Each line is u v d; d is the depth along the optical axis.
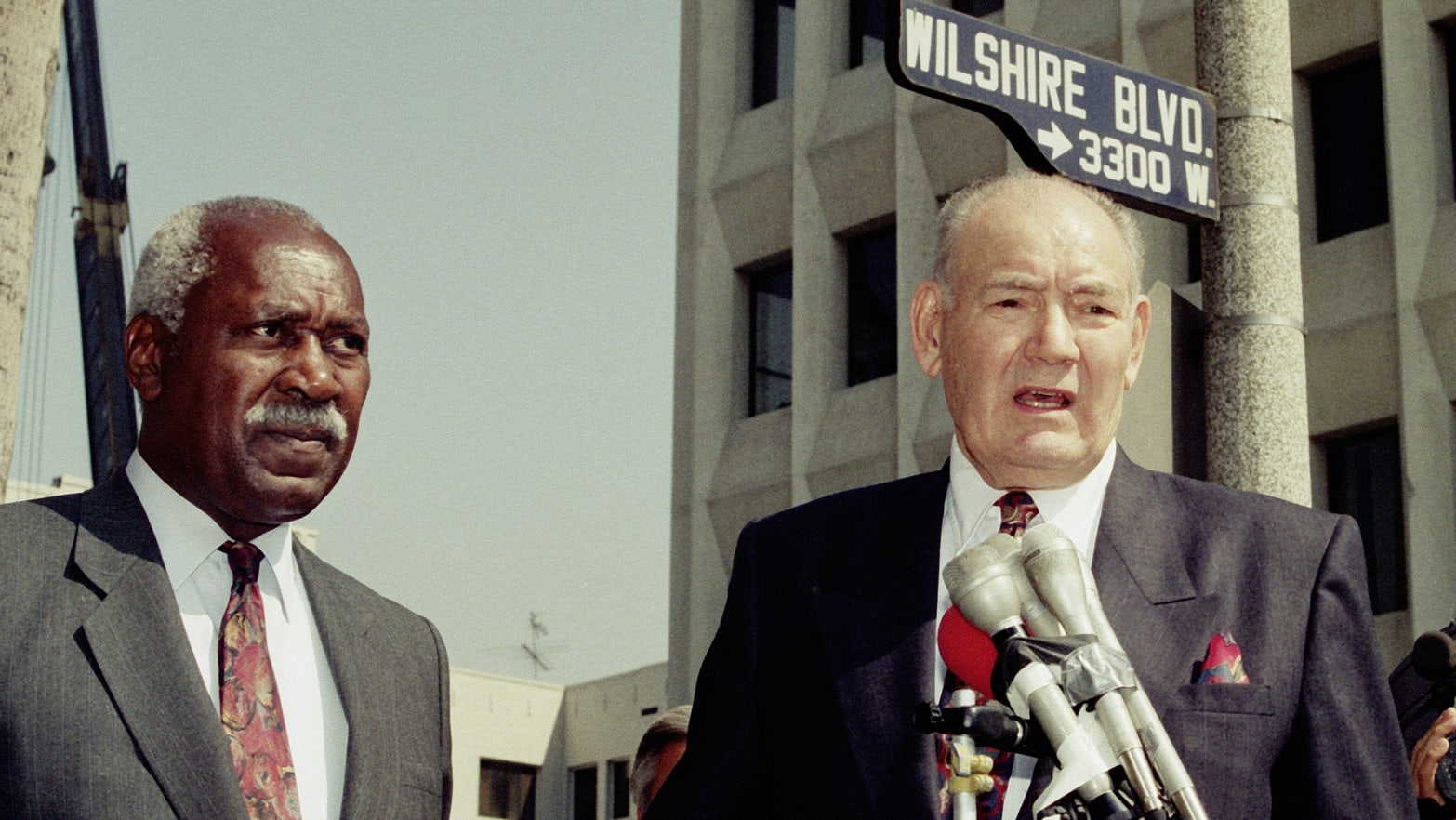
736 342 19.50
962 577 2.23
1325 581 2.72
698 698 3.03
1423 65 14.48
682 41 20.78
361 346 3.10
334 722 3.07
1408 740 3.84
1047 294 2.72
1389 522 14.41
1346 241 14.84
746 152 19.62
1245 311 4.24
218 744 2.80
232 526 3.04
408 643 3.26
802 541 3.01
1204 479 4.17
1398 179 14.44
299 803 2.90
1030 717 2.13
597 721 33.91
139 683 2.80
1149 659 2.62
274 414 2.97
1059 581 2.18
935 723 2.12
